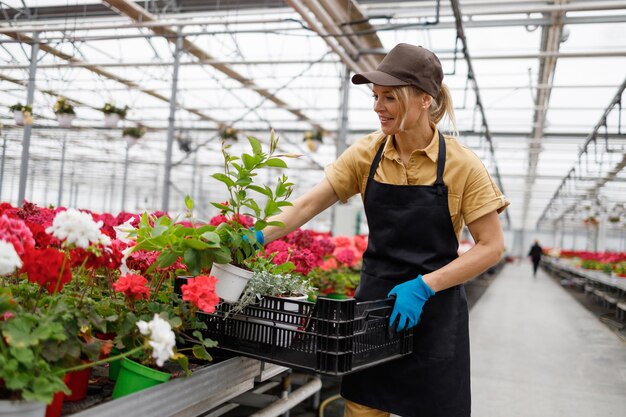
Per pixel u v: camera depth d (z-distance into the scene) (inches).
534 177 830.5
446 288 71.1
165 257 65.4
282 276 85.9
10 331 47.0
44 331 48.8
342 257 184.5
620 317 417.1
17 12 362.3
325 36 269.7
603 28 285.3
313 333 59.9
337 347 57.9
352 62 324.2
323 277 167.5
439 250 71.2
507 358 239.3
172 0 330.6
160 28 362.0
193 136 697.0
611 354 260.8
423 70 64.9
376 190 73.0
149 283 84.4
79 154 813.2
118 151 773.3
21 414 45.8
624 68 360.2
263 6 319.6
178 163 447.2
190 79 451.8
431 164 70.7
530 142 578.2
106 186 1218.6
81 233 56.2
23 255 55.0
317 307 59.7
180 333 65.6
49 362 52.1
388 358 66.0
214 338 70.2
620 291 450.6
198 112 565.9
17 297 63.5
